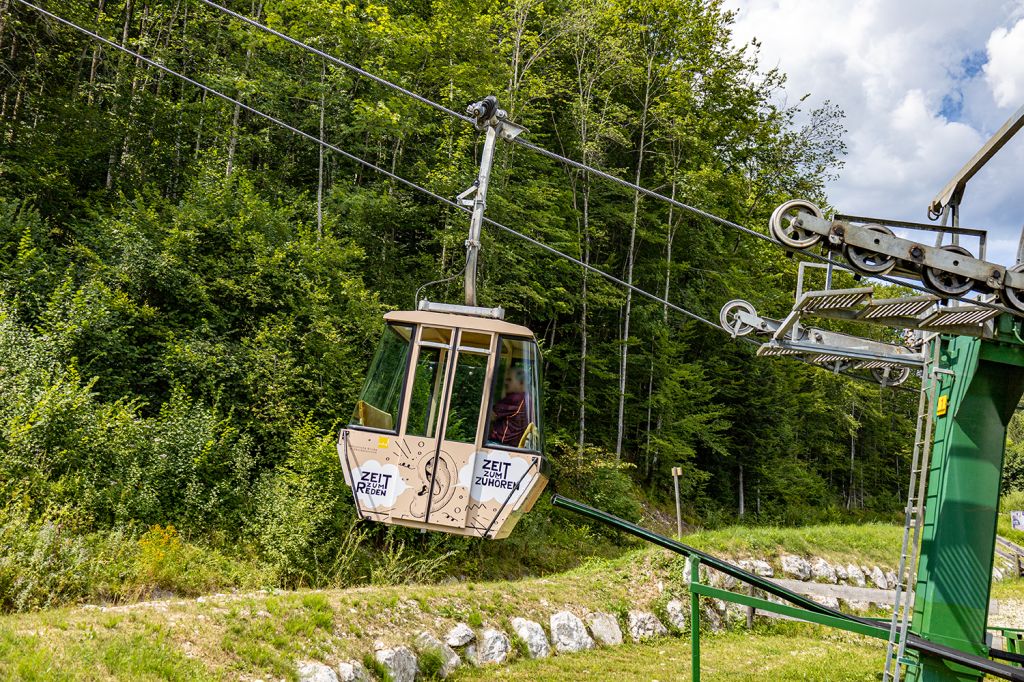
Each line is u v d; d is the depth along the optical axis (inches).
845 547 1012.5
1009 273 282.7
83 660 345.7
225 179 1002.1
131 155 1100.5
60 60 1235.9
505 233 1160.2
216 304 876.6
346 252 975.0
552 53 1419.8
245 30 1144.2
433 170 1131.9
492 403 320.2
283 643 429.4
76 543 510.0
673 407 1413.6
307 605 478.9
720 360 1598.2
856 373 460.8
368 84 1204.5
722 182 1534.2
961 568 347.6
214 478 676.1
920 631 351.6
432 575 719.7
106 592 500.7
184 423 674.2
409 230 1224.2
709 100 1611.7
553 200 1234.0
